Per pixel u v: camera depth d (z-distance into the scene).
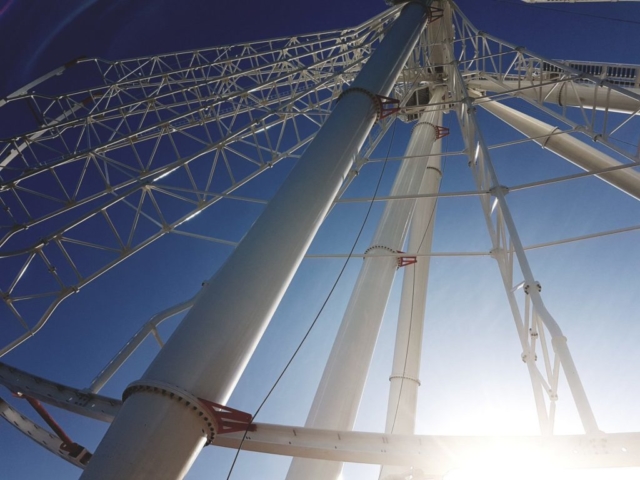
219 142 17.73
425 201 23.64
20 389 10.58
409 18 16.66
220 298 8.11
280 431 7.96
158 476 6.54
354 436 7.86
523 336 10.69
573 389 8.10
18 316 15.95
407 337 19.39
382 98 12.84
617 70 19.41
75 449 10.78
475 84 24.56
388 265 18.12
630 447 6.69
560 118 16.41
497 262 13.54
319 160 10.72
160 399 6.97
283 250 9.00
